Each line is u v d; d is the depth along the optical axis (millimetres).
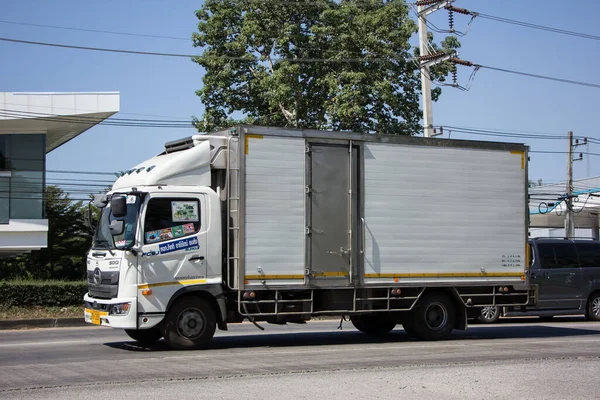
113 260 12109
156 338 13891
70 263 33875
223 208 13000
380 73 28516
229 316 12922
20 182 28344
